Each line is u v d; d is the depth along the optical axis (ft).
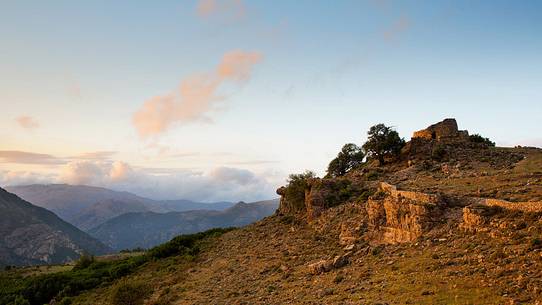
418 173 293.23
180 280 237.66
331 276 160.35
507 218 150.10
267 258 230.07
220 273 228.02
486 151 322.96
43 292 306.76
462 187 219.00
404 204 187.21
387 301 115.55
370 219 208.33
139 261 332.39
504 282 109.29
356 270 158.10
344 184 290.15
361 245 194.70
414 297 113.91
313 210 272.92
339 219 245.04
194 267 263.29
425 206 177.06
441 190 216.13
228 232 346.33
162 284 238.89
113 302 207.62
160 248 343.26
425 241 163.73
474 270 122.42
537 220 141.38
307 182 304.50
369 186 279.90
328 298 132.98
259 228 308.81
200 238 355.77
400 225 185.57
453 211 175.73
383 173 322.55
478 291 108.06
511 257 123.13
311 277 168.86
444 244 154.51
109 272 321.93
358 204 247.91
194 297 189.78
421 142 350.64
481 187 211.00
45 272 422.82
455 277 121.49
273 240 267.59
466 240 150.00
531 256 119.44
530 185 197.98
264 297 156.35
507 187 200.23
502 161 291.79
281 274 189.26
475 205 167.53
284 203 330.13
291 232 271.28
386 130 360.89
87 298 267.59
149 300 211.00
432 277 126.21
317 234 243.81
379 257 166.09
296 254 219.20
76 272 342.85
